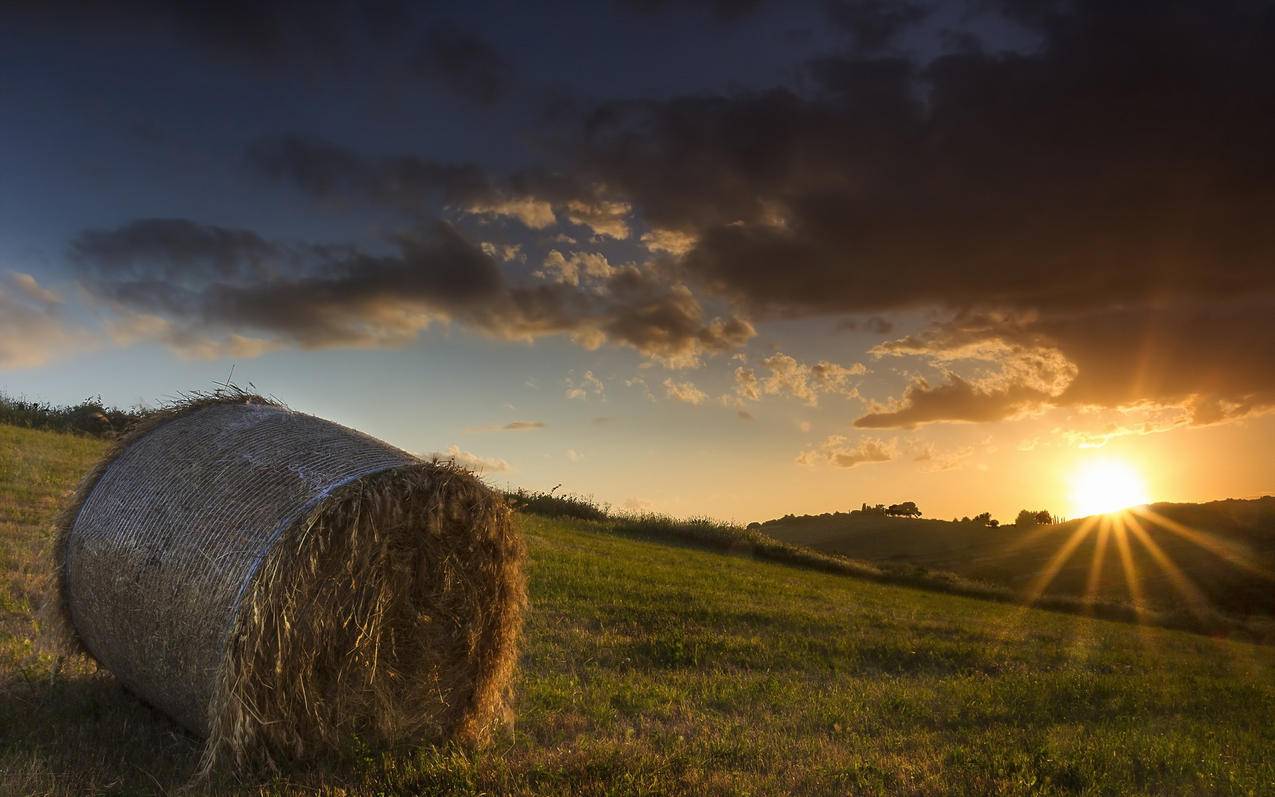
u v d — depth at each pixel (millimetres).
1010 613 27297
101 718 7793
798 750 8195
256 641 6395
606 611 15039
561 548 22922
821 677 12273
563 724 8500
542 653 11500
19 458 20234
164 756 7027
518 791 6496
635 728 8656
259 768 6520
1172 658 19641
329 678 6891
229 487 7113
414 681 7488
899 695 11211
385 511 7113
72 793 6031
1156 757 8812
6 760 6461
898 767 7828
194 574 6719
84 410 30531
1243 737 10805
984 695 11562
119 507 7664
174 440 8047
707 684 10805
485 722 7996
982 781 7547
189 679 6754
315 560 6668
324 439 7727
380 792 6340
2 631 9539
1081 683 13180
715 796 6641
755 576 24359
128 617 7262
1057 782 7855
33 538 13625
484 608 7902
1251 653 24828
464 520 7676
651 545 28844
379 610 7078
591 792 6578
